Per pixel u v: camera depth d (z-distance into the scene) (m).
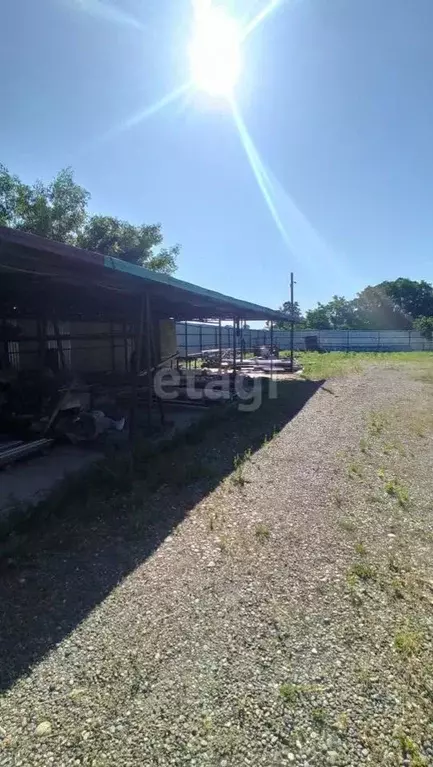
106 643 1.95
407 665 1.82
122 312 10.20
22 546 2.85
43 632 2.03
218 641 1.97
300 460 4.95
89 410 6.43
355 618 2.14
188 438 5.85
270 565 2.66
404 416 7.52
